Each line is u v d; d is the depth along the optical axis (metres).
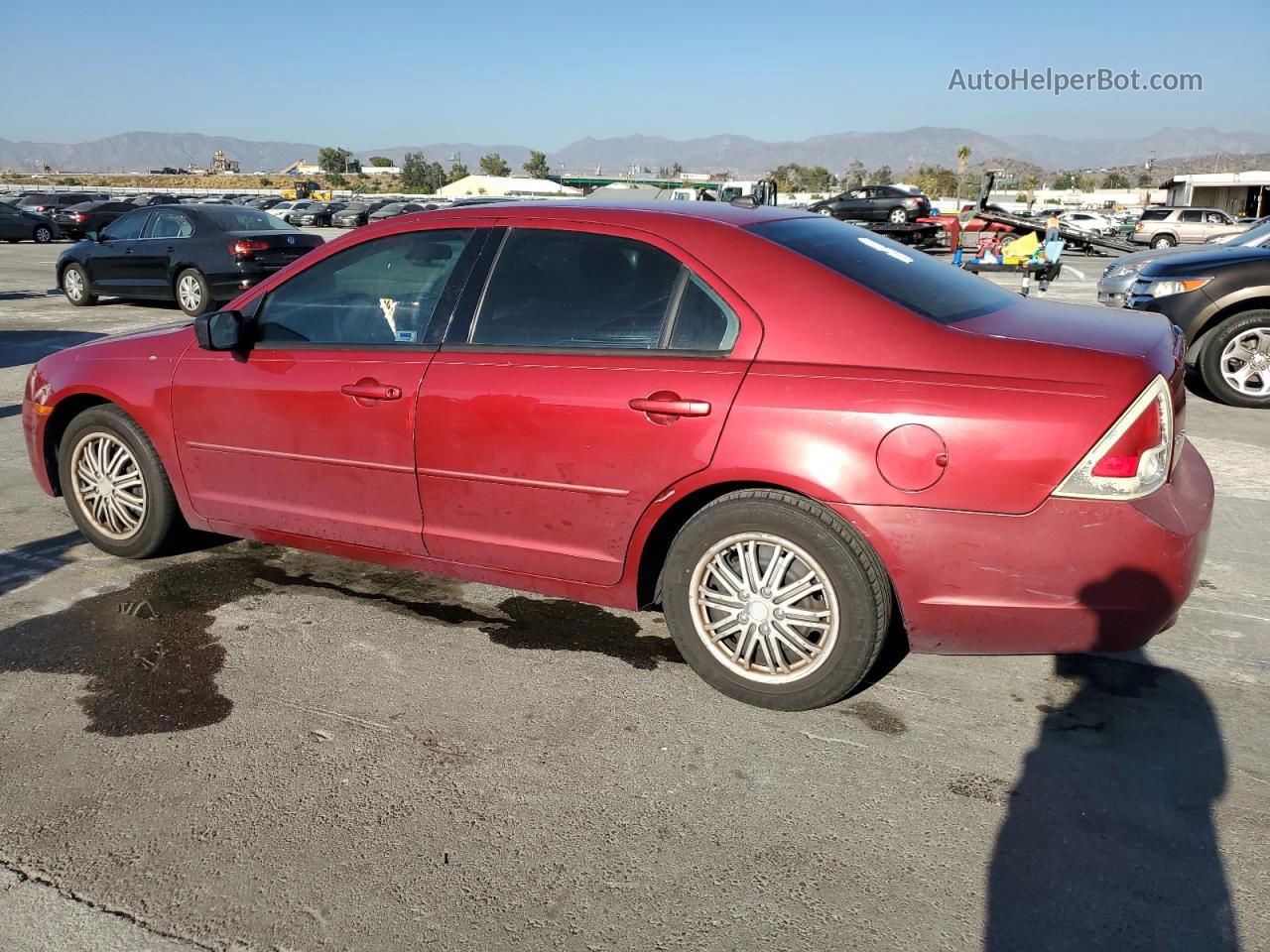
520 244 3.40
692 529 3.10
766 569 3.03
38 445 4.46
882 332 2.88
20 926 2.19
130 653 3.50
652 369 3.06
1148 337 2.93
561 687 3.27
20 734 2.97
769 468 2.88
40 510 5.08
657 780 2.75
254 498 3.91
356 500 3.66
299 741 2.94
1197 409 7.72
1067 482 2.65
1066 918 2.21
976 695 3.22
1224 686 3.28
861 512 2.79
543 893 2.30
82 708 3.12
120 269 14.41
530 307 3.33
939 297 3.14
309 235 14.81
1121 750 2.90
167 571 4.26
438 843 2.48
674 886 2.32
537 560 3.37
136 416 4.09
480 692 3.24
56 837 2.50
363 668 3.40
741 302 3.02
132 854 2.44
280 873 2.37
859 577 2.88
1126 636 2.74
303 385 3.66
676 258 3.14
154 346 4.14
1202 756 2.86
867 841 2.49
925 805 2.63
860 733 2.99
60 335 11.73
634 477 3.08
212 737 2.96
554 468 3.21
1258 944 2.13
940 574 2.78
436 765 2.82
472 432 3.32
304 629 3.71
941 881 2.34
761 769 2.80
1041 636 2.79
